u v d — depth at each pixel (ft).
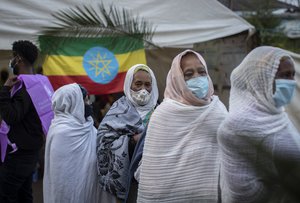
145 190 7.55
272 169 2.60
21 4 18.71
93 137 11.21
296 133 5.92
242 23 22.21
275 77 6.04
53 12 18.86
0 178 12.33
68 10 18.67
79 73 18.33
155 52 22.22
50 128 10.96
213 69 22.75
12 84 12.03
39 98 12.28
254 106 5.98
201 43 22.57
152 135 7.70
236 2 27.81
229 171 5.53
